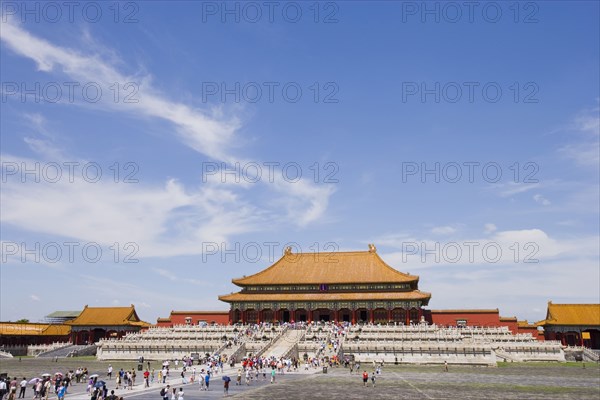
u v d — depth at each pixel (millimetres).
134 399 53281
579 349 119188
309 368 94125
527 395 56562
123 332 169000
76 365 102312
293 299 149000
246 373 72938
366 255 165250
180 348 112062
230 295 155625
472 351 100438
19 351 145625
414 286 154375
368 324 131375
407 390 60656
